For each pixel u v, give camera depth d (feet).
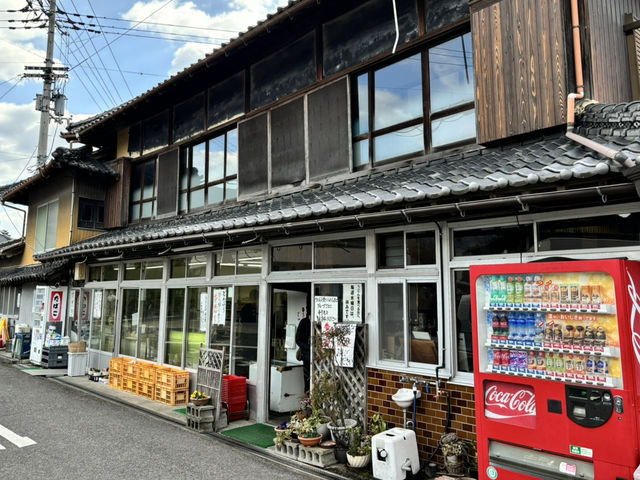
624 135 13.57
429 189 15.33
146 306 34.55
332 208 17.89
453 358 16.63
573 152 13.97
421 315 18.07
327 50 25.59
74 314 42.50
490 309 13.58
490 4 18.17
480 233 16.65
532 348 12.64
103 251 33.73
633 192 11.92
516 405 12.92
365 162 23.21
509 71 17.39
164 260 32.99
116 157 43.57
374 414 18.86
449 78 20.34
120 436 21.63
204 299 29.17
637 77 19.29
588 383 11.51
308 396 21.58
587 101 15.57
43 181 48.47
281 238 24.03
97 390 31.89
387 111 22.58
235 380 24.49
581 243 14.39
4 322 54.85
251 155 29.53
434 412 16.99
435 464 16.38
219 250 28.19
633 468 10.64
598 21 17.83
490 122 17.80
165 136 37.73
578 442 11.51
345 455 18.04
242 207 28.60
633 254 13.12
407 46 21.62
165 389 28.14
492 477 13.03
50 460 18.35
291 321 27.40
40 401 28.32
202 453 19.45
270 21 25.18
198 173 34.45
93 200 44.93
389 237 19.54
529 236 15.51
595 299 11.84
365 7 23.90
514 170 14.17
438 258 17.37
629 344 11.09
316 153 25.35
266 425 23.49
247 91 30.55
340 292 20.93
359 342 19.72
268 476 17.03
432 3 21.09
